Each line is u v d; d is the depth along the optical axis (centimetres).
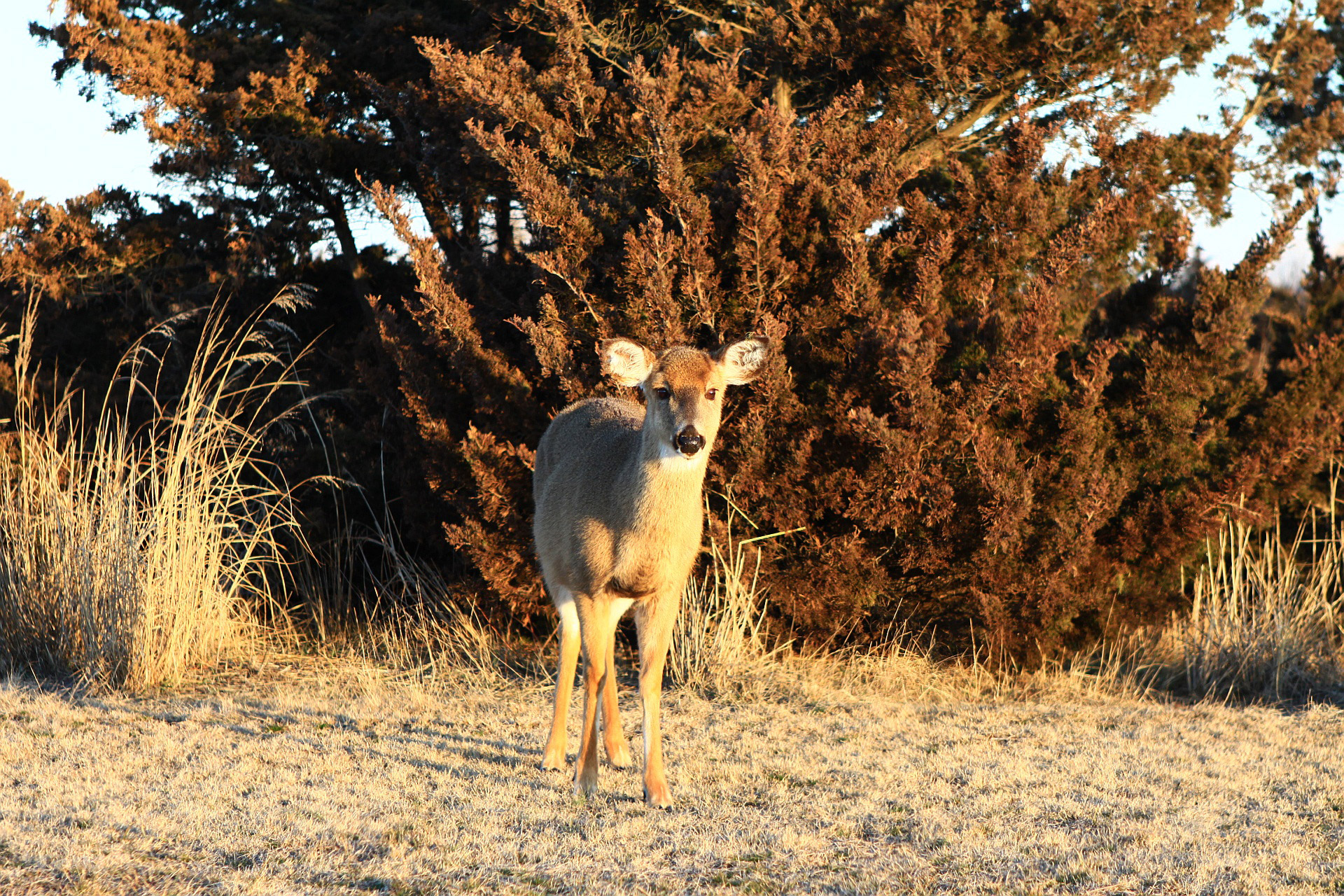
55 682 2844
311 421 4053
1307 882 1541
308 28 4375
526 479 3231
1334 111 4128
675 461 1911
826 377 3139
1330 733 2527
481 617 3450
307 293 4350
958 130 4050
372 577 3800
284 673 3091
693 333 3119
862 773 2112
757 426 2972
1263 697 3011
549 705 2728
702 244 3020
